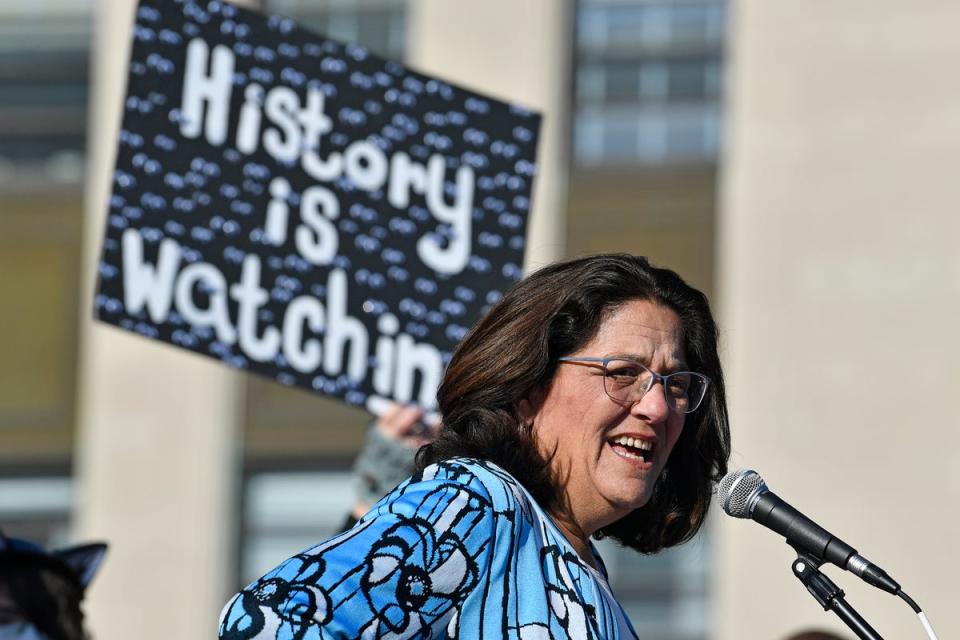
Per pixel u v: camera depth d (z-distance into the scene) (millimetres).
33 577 10008
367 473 16094
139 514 33312
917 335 30875
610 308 9469
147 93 15492
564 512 9344
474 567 8586
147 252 15320
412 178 16453
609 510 9367
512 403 9438
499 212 16656
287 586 8219
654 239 32312
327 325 15938
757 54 32188
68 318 34125
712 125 32562
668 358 9492
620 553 31688
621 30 33062
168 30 15625
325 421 33094
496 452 9258
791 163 31828
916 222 31172
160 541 33188
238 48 15859
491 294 16531
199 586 32969
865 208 31406
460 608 8578
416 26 33438
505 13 33156
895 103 31531
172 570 33062
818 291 31375
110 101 34406
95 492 33500
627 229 32438
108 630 33031
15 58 34812
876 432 30734
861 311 31156
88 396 33781
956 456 30375
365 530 8516
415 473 9086
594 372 9336
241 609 8164
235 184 15711
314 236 15984
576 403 9336
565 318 9422
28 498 33719
